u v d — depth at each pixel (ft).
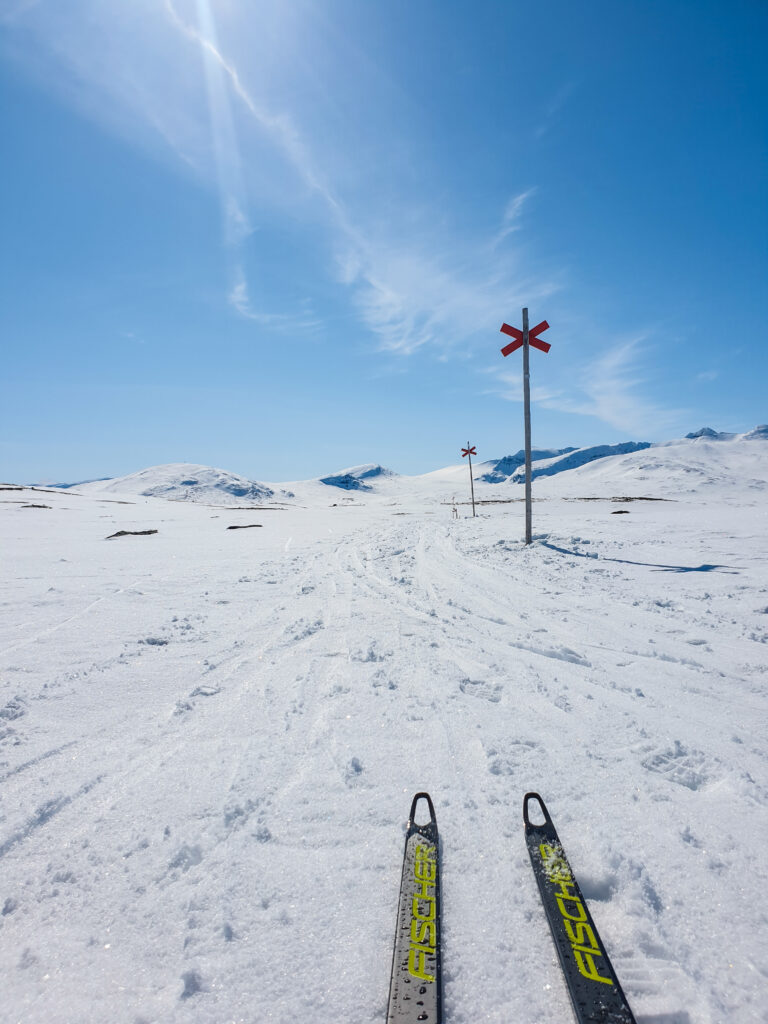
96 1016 5.06
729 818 7.76
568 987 5.09
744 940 5.64
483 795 8.59
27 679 14.83
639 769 9.29
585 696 12.74
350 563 37.01
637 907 6.14
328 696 13.20
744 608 20.43
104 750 10.65
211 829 7.95
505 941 5.80
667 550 35.83
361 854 7.29
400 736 10.84
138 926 6.18
